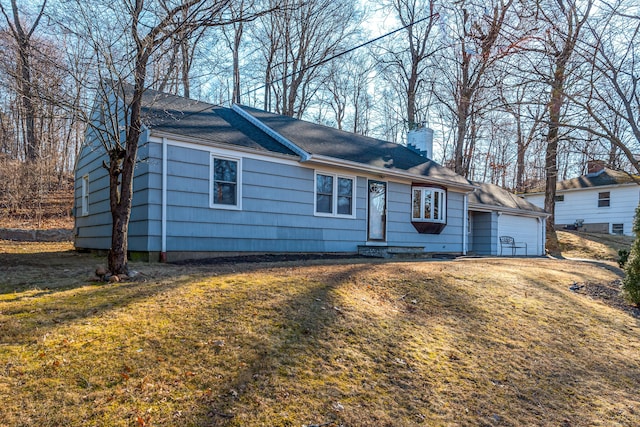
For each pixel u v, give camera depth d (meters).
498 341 5.07
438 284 6.99
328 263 8.63
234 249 9.59
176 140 8.70
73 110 6.06
